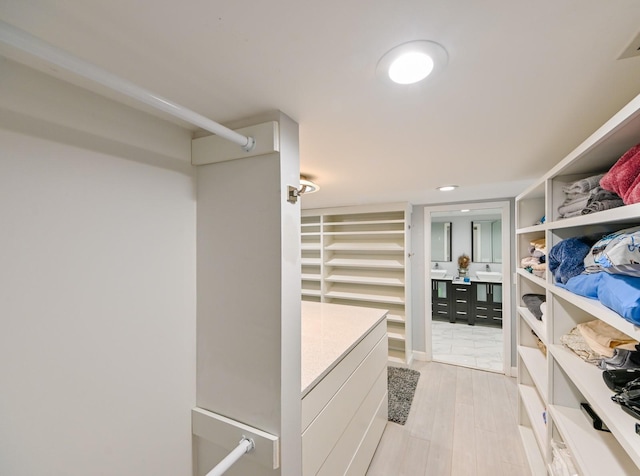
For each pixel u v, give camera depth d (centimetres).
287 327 92
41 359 67
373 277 369
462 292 518
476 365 334
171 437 97
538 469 161
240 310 96
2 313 62
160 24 53
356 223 365
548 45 60
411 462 184
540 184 148
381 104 88
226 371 99
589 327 117
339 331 178
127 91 55
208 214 103
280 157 90
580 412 121
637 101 63
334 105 88
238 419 97
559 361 117
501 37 57
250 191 94
